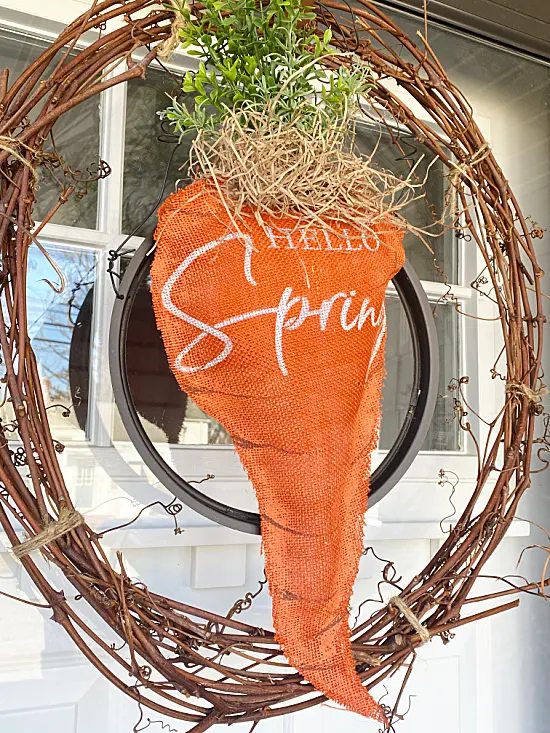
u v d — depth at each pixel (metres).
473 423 1.16
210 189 0.68
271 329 0.66
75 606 0.87
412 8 1.13
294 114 0.68
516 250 0.89
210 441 0.97
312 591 0.70
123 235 0.96
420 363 0.87
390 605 0.79
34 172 0.68
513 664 1.14
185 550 0.94
